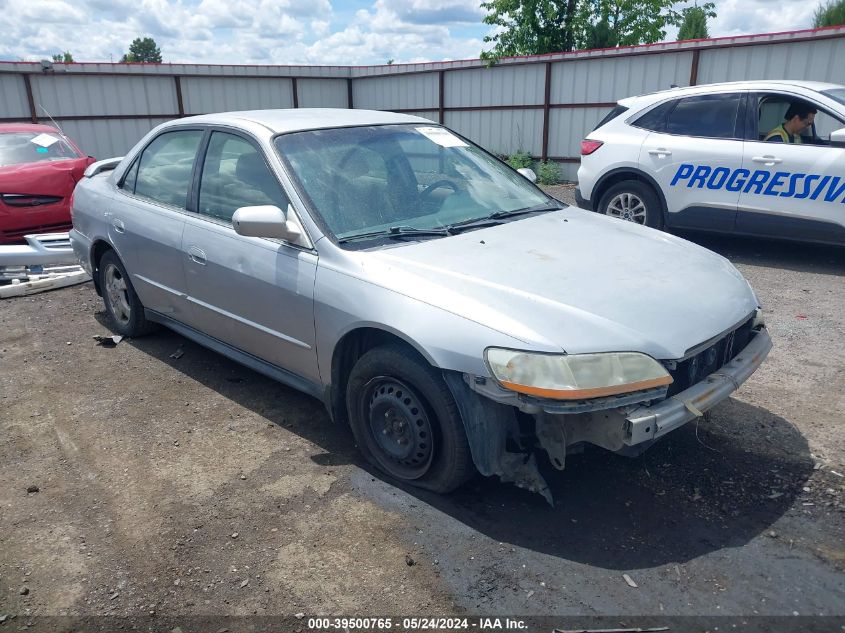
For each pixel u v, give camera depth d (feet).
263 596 8.81
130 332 17.78
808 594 8.61
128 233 15.94
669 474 11.27
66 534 10.15
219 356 16.75
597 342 9.05
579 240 12.09
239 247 12.78
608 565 9.20
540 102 54.13
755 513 10.24
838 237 22.08
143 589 9.00
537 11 81.00
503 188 14.34
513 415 10.00
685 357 9.50
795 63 40.65
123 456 12.26
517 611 8.45
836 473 11.16
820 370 15.19
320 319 11.29
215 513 10.53
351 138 13.39
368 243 11.39
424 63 61.21
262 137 12.80
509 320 9.29
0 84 55.42
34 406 14.30
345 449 12.31
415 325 9.88
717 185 24.17
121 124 60.95
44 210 25.91
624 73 48.67
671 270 11.15
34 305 21.34
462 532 9.94
